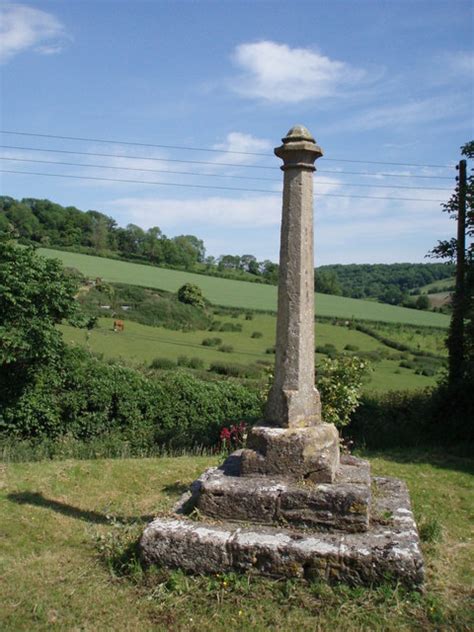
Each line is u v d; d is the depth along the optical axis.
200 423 15.66
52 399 14.43
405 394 17.12
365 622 4.84
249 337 37.62
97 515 7.74
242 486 5.93
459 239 16.30
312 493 5.73
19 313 13.45
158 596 5.24
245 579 5.32
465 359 16.14
